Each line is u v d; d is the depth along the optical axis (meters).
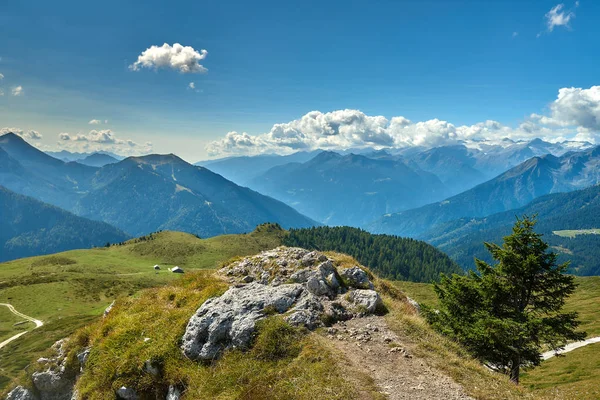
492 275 28.09
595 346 52.34
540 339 26.39
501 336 23.42
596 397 29.17
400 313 21.36
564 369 44.75
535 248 27.25
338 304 20.78
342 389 12.94
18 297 124.69
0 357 72.12
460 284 28.86
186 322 19.34
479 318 25.98
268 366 15.13
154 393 16.52
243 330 16.91
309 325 17.84
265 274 24.45
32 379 23.20
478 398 13.45
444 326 26.14
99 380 17.61
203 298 21.86
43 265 192.50
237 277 25.58
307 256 25.88
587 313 80.81
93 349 20.36
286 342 16.25
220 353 16.89
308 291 20.80
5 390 24.61
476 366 16.69
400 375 14.56
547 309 27.59
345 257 29.45
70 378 22.41
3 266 197.62
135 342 18.98
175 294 24.70
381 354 16.19
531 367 26.81
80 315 98.31
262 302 19.22
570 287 26.48
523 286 26.94
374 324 19.23
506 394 14.13
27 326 102.00
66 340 25.88
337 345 16.53
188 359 17.11
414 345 17.58
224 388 14.21
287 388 13.21
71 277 148.25
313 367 14.43
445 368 15.54
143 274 175.12
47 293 128.25
